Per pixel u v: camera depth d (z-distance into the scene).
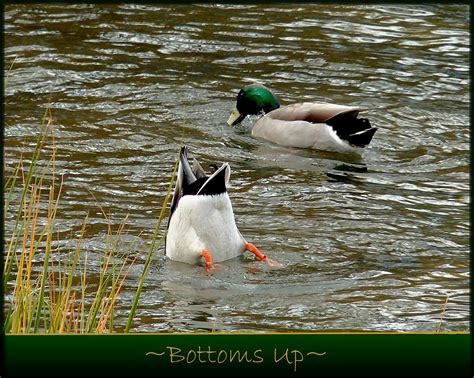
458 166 16.31
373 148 17.20
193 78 20.08
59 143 16.47
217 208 11.95
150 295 11.11
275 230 13.25
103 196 14.27
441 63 21.06
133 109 18.39
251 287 11.40
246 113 18.50
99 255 12.13
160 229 13.12
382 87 19.86
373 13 23.91
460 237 13.18
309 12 23.84
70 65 20.28
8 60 20.28
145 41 21.83
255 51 21.52
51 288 10.99
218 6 24.02
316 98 19.38
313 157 16.95
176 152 16.55
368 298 11.13
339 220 13.69
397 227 13.48
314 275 11.80
